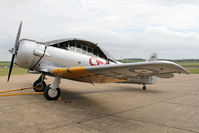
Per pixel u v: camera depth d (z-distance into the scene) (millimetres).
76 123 3227
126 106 4965
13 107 4246
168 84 12766
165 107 4945
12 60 6117
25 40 5836
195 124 3428
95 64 6828
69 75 4996
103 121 3434
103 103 5273
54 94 5336
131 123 3387
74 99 5730
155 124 3377
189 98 6602
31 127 2902
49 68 5559
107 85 11023
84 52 6793
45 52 5902
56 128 2908
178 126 3287
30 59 5730
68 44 6488
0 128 2793
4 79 12391
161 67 3117
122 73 4062
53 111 4035
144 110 4520
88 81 5859
